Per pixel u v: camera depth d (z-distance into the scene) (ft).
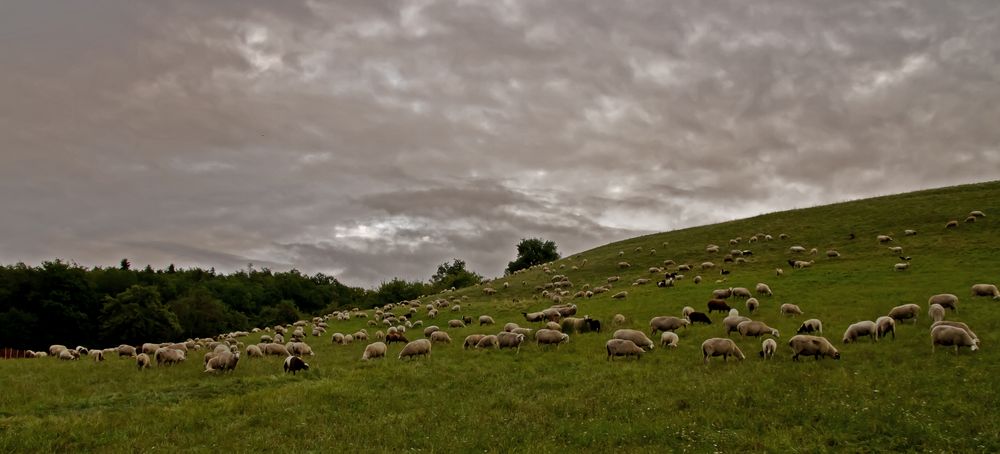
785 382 69.56
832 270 166.61
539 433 57.16
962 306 108.88
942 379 65.46
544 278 251.80
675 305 146.61
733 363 82.99
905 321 101.86
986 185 254.27
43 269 313.94
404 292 483.92
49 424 63.72
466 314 184.24
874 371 71.87
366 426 62.03
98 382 92.94
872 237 206.80
